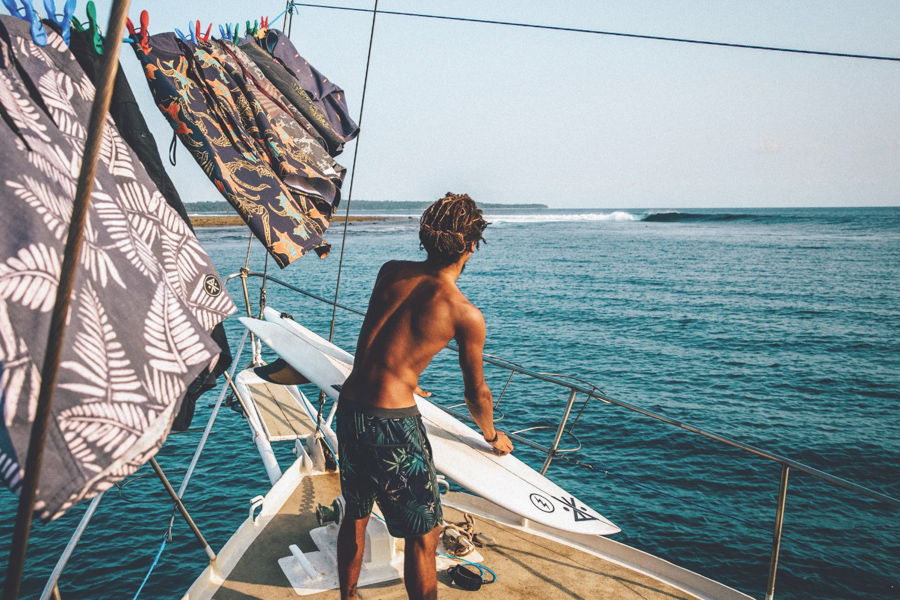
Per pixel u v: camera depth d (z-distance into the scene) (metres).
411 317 2.25
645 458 13.23
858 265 52.69
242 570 2.97
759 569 9.16
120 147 1.94
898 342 24.75
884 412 16.55
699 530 10.23
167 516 10.09
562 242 84.75
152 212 1.94
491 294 38.59
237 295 35.19
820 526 10.40
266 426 4.41
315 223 3.25
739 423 15.59
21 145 1.45
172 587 8.26
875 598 8.42
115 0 0.91
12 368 1.17
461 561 3.13
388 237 95.56
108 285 1.43
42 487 1.14
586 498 11.38
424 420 3.28
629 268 53.25
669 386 18.84
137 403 1.34
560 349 23.73
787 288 40.53
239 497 10.88
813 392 18.33
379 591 2.82
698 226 118.38
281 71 3.63
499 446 2.82
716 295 37.81
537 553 3.27
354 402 2.29
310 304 32.12
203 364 1.51
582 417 15.64
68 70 1.88
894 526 10.38
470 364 2.34
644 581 3.06
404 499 2.23
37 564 8.73
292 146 3.31
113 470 1.27
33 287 1.26
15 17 1.75
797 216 142.12
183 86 2.89
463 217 2.25
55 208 1.41
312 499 3.64
